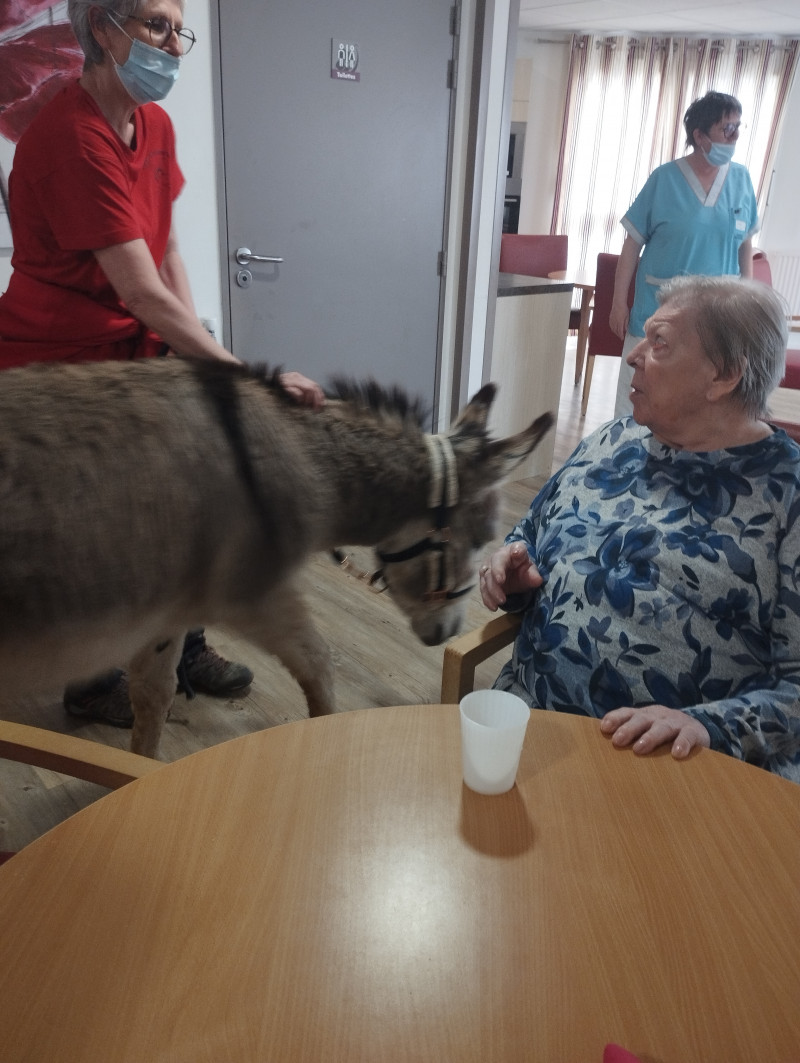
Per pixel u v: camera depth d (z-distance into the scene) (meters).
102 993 0.69
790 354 5.07
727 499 1.27
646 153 7.96
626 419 1.49
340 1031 0.67
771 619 1.25
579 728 1.08
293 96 3.14
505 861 0.85
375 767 0.98
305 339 3.56
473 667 1.42
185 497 1.14
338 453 1.34
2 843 1.73
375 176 3.52
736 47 7.55
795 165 7.87
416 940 0.75
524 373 4.36
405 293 3.84
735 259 3.68
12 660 1.11
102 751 1.05
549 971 0.73
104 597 1.10
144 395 1.14
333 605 2.84
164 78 1.51
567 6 6.49
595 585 1.33
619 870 0.84
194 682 2.27
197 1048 0.65
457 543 1.52
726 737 1.09
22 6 2.37
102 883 0.80
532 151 8.12
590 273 8.43
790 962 0.75
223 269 3.19
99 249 1.47
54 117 1.47
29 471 1.02
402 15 3.34
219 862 0.83
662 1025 0.69
